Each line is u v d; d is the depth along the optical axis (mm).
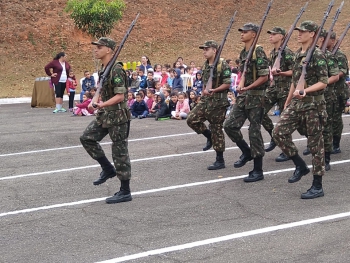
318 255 5336
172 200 7262
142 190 7777
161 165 9266
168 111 14625
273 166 9023
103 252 5531
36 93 18625
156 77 17203
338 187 7680
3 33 26422
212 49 8570
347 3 31453
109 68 7062
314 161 7180
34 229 6285
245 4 32875
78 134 12516
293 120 7312
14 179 8609
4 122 14852
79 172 8938
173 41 29156
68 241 5871
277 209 6770
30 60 25672
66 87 17516
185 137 11766
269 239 5766
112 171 7527
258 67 8039
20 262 5348
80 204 7199
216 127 8789
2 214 6863
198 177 8438
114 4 23328
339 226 6098
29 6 28203
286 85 9516
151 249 5570
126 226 6289
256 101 8102
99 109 7215
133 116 15156
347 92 9461
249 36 8188
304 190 7574
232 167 9016
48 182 8352
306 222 6258
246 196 7363
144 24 29766
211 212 6715
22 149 10992
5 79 24062
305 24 7160
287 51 9500
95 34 23297
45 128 13555
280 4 32844
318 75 7043
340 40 9234
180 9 31531
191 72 17781
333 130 9680
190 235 5934
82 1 23391
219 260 5262
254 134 8078
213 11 32031
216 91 8547
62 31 27578
